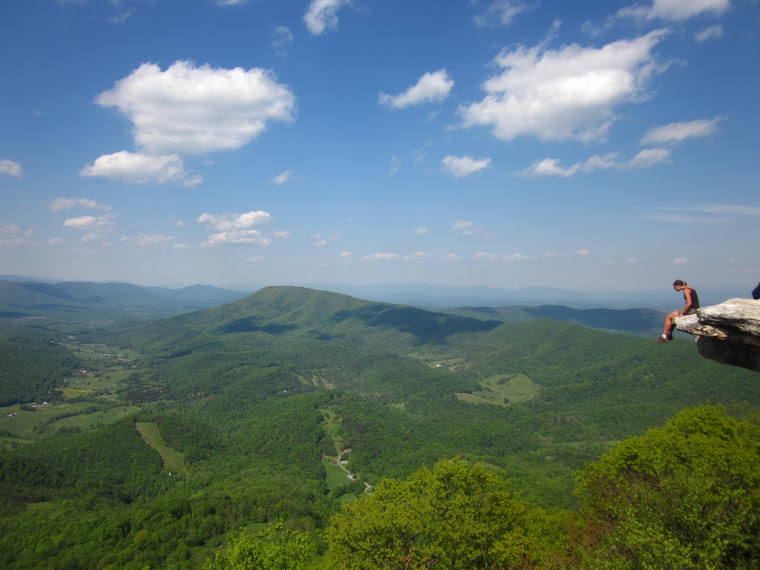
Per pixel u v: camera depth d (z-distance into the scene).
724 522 17.78
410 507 32.91
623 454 37.00
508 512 32.56
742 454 23.14
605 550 20.22
